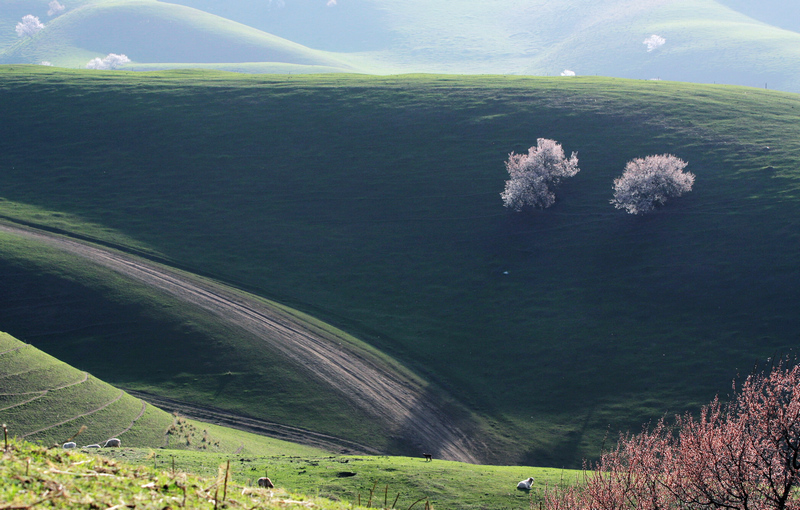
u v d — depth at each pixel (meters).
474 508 22.88
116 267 73.25
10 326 62.56
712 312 60.94
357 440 48.22
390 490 24.50
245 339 61.50
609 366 56.44
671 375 53.94
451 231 80.38
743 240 69.75
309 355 59.75
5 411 34.41
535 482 26.91
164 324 63.28
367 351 61.16
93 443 34.75
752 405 13.95
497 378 57.09
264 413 51.31
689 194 79.94
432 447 47.84
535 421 51.12
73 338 61.22
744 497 13.51
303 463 28.61
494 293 69.00
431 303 68.75
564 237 76.06
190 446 38.00
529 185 81.81
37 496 7.20
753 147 88.62
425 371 58.50
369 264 76.00
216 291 70.50
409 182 91.19
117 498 7.64
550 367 57.53
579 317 63.41
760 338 56.41
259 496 9.64
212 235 82.31
